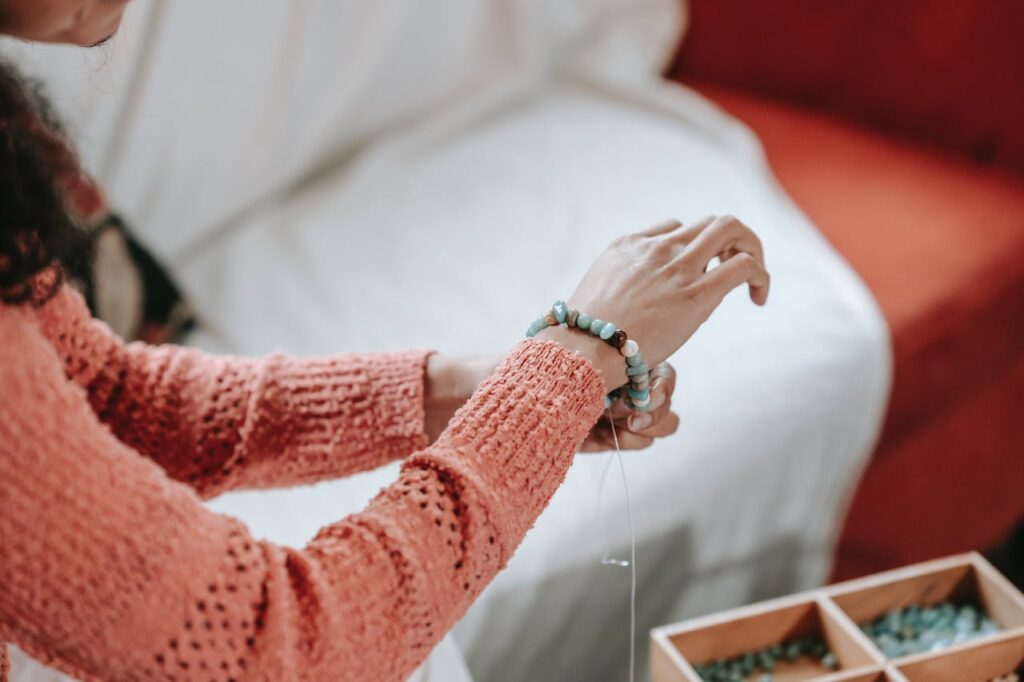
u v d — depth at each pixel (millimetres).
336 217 1666
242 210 1704
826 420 1354
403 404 789
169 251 1641
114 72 1452
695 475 1242
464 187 1705
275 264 1586
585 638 1191
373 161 1761
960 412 1558
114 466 523
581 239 1552
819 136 1810
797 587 1412
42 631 523
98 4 556
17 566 498
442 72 1874
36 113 670
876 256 1525
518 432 618
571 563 1150
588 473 1213
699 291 703
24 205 548
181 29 1514
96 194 1331
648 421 767
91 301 819
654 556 1221
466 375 798
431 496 597
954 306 1468
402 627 579
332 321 1467
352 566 573
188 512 541
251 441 778
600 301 691
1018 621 834
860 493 1474
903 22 1733
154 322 1403
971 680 802
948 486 1573
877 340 1394
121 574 513
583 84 1979
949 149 1764
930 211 1604
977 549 1633
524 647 1143
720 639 841
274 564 562
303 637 554
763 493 1312
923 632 849
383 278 1528
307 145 1748
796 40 1862
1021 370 1611
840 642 830
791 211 1592
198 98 1578
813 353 1363
